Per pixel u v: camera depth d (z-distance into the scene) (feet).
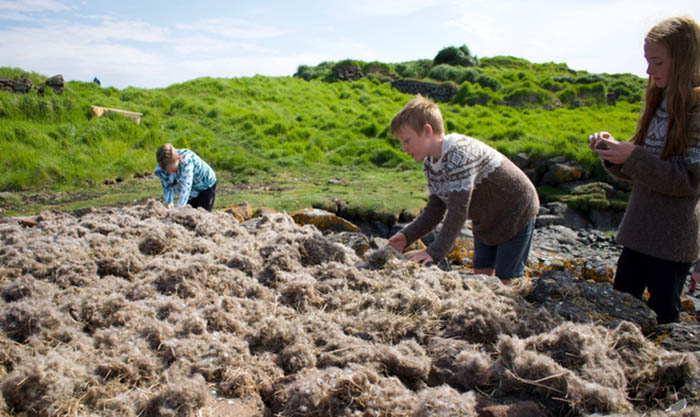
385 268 9.64
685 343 7.61
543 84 91.56
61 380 5.78
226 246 10.93
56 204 33.14
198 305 8.05
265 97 78.54
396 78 108.37
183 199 18.15
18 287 7.96
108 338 6.81
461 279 9.35
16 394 5.63
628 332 6.99
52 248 9.64
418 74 111.24
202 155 49.73
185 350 6.59
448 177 9.54
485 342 7.25
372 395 5.72
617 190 33.63
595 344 6.51
